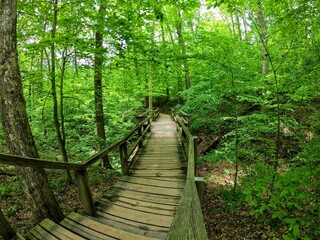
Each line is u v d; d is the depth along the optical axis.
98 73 6.50
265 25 4.80
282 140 6.50
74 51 5.27
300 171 2.48
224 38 4.92
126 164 4.75
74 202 4.44
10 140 2.95
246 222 4.05
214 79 7.64
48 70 5.87
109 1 5.11
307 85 3.80
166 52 5.25
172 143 7.57
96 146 8.71
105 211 3.20
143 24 5.27
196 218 1.08
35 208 3.05
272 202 2.43
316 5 3.26
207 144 9.44
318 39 3.97
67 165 2.63
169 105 24.52
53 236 2.42
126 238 2.41
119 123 10.82
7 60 2.91
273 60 4.80
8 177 6.28
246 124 5.46
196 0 4.85
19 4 4.61
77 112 8.58
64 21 4.64
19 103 2.99
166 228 2.77
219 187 5.73
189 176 1.88
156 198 3.62
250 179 3.95
